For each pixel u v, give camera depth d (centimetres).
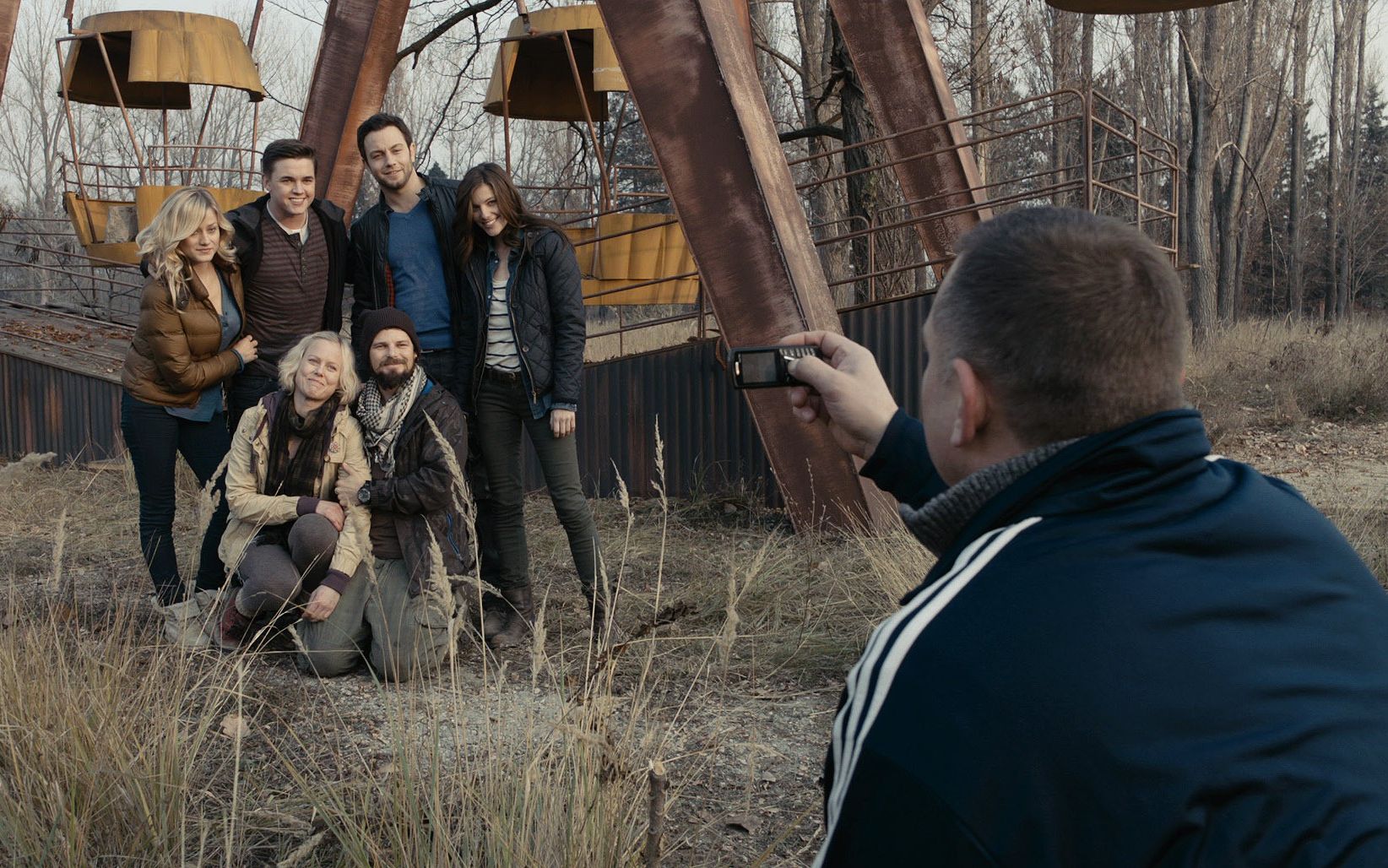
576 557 455
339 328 482
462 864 244
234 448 418
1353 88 4856
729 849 273
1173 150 860
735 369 183
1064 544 105
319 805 256
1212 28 2086
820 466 646
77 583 533
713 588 512
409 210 465
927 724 98
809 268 626
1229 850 91
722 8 628
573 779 258
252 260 452
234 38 1166
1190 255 2111
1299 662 101
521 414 452
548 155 2556
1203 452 113
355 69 779
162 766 272
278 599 400
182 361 435
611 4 613
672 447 800
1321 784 93
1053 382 111
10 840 247
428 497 398
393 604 396
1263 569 107
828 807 110
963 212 736
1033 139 3278
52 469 901
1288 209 5147
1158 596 100
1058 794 94
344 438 412
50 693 299
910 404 728
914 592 116
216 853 262
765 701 381
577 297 448
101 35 1181
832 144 1451
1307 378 1336
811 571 531
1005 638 98
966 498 116
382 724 349
